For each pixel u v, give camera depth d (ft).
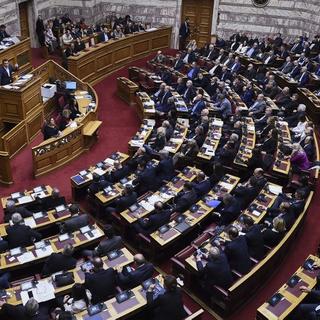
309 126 47.55
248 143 45.42
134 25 80.59
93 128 49.52
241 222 32.22
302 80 62.13
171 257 32.94
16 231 29.94
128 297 25.36
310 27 78.28
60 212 33.65
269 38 78.07
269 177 40.06
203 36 86.53
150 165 40.45
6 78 52.44
